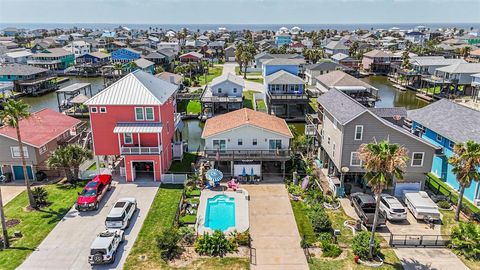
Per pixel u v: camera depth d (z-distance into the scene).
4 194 37.12
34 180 40.62
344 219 32.53
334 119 38.75
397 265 26.34
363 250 26.91
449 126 41.88
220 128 42.56
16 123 31.50
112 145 40.81
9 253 27.28
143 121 40.31
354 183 39.31
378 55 123.94
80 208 33.34
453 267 26.22
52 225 31.17
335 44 153.38
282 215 33.22
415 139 35.34
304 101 68.00
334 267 26.03
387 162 24.00
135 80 41.50
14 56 126.81
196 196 36.78
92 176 40.84
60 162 38.22
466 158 29.98
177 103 79.31
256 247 28.33
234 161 40.97
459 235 28.55
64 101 77.56
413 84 102.12
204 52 166.88
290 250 28.00
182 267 25.80
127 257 26.86
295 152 46.84
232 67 137.25
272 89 70.94
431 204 33.00
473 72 84.44
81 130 51.12
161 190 38.22
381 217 30.36
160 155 39.66
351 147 36.03
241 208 34.41
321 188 37.75
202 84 100.62
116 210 30.73
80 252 27.50
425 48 147.12
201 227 31.12
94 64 124.44
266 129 41.09
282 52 144.62
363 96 70.31
